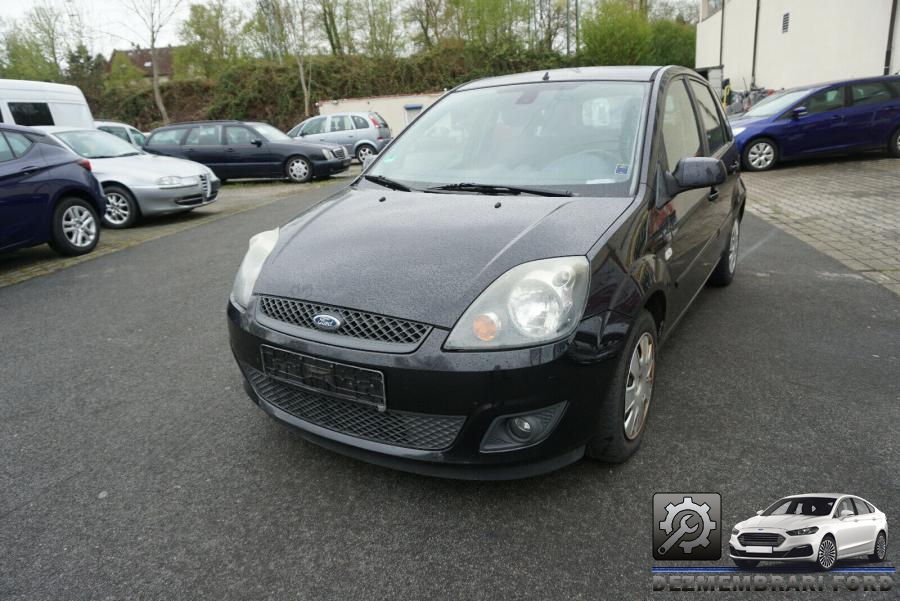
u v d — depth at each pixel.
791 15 18.22
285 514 2.26
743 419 2.79
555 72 3.52
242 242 7.25
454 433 2.05
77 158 6.92
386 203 2.80
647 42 33.56
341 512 2.26
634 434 2.47
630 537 2.08
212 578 1.97
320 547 2.09
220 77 34.44
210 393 3.28
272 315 2.30
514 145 3.04
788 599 1.81
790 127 10.99
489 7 34.53
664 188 2.74
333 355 2.10
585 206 2.48
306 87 33.56
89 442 2.82
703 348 3.60
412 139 3.42
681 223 2.93
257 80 33.97
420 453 2.11
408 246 2.30
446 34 37.72
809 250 5.72
